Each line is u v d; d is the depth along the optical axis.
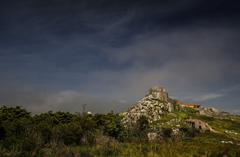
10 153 80.19
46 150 88.44
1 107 134.12
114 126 132.25
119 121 148.75
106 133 128.62
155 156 90.06
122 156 89.25
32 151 84.31
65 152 86.25
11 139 89.75
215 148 99.38
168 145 105.06
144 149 97.25
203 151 96.06
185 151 96.56
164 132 142.62
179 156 90.69
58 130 108.25
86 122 130.88
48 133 104.44
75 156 84.75
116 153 92.38
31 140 90.31
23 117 130.50
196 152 94.25
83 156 85.44
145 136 134.38
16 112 133.75
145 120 161.25
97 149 95.31
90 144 105.50
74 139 107.00
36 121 127.88
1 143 87.94
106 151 92.12
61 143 97.69
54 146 90.25
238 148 101.44
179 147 101.88
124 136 129.50
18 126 102.25
